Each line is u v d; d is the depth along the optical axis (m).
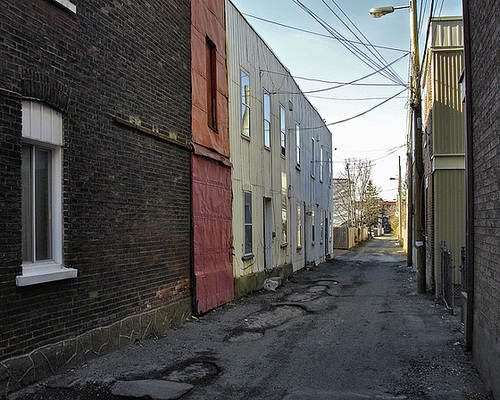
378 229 93.75
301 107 21.48
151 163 8.17
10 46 5.15
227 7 12.48
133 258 7.46
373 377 5.92
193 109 10.02
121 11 7.35
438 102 12.41
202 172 10.34
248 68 14.03
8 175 5.07
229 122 12.29
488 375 5.47
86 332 6.26
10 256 5.06
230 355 6.93
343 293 14.05
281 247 17.11
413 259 23.56
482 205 6.17
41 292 5.48
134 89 7.67
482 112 6.18
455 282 12.30
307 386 5.56
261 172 14.98
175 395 5.13
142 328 7.59
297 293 13.98
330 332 8.62
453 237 12.34
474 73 6.70
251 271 13.65
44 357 5.46
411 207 24.59
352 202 57.91
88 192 6.43
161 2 8.72
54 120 5.85
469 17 6.97
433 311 10.81
